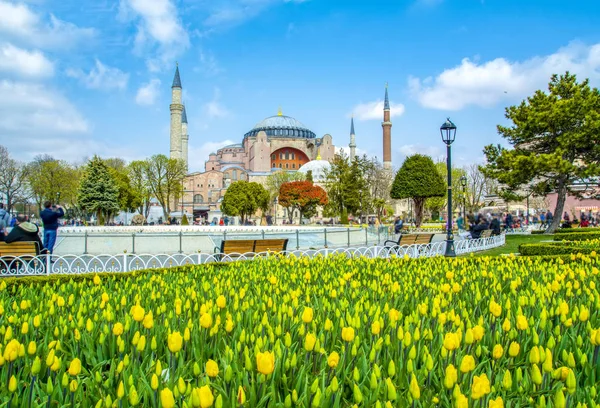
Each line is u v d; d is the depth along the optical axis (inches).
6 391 116.0
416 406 103.9
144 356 142.4
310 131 5196.9
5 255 484.7
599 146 1122.7
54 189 2359.7
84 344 156.0
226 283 258.8
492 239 869.8
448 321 173.8
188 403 98.0
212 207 4296.3
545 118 1140.5
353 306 201.2
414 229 1908.2
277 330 151.4
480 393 98.3
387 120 4591.5
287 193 2719.0
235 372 122.5
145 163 2704.2
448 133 587.2
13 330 168.2
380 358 142.6
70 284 261.3
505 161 1187.3
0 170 2354.8
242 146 5467.5
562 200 1203.9
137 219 2667.3
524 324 145.6
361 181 2213.3
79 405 111.7
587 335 153.3
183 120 5137.8
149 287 255.6
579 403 97.7
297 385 116.3
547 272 299.1
